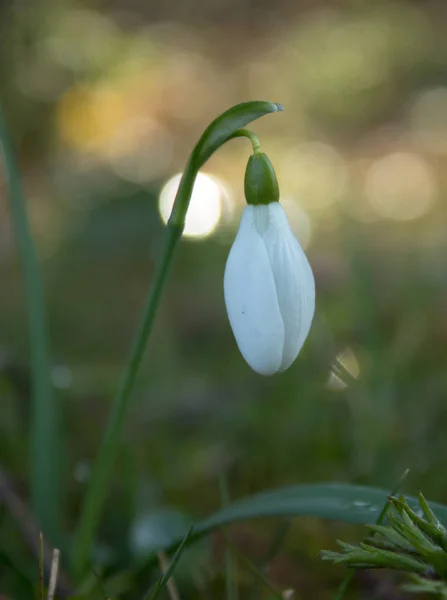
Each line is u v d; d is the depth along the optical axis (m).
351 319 0.37
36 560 0.25
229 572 0.23
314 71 1.02
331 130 0.95
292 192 0.75
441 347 0.37
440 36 1.09
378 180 0.77
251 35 1.22
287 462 0.30
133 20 1.22
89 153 0.82
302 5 1.26
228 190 0.74
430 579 0.19
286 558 0.27
